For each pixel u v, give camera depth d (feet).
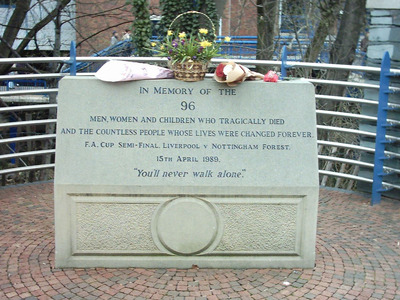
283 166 14.25
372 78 23.35
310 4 44.39
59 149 13.93
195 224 14.35
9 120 45.19
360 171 23.99
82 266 14.53
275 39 45.52
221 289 13.44
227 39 15.66
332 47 44.16
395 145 22.54
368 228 18.90
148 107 13.98
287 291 13.41
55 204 14.06
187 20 40.24
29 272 14.24
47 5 61.87
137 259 14.56
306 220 14.52
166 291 13.26
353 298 13.14
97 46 58.44
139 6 40.83
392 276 14.58
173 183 14.07
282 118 14.19
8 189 23.26
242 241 14.61
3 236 17.04
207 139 14.11
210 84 13.99
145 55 41.39
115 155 14.02
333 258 15.76
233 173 14.17
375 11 29.68
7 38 47.11
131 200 14.19
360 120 23.68
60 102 13.89
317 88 42.98
